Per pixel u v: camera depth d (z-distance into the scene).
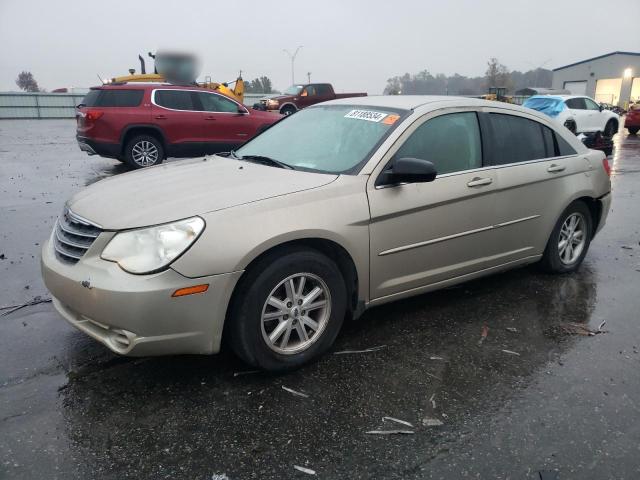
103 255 2.91
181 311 2.84
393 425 2.79
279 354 3.21
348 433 2.72
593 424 2.82
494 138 4.27
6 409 2.87
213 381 3.17
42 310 4.14
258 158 4.05
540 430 2.77
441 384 3.18
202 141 11.88
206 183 3.42
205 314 2.90
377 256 3.54
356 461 2.52
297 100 24.83
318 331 3.37
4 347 3.54
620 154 15.34
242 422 2.80
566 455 2.58
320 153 3.88
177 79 17.17
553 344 3.69
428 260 3.85
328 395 3.05
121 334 2.85
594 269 5.23
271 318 3.17
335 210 3.31
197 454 2.56
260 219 3.04
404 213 3.61
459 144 4.05
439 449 2.61
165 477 2.41
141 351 2.86
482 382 3.21
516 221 4.36
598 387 3.17
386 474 2.45
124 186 3.53
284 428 2.76
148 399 2.98
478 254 4.18
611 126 20.73
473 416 2.87
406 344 3.66
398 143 3.70
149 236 2.86
